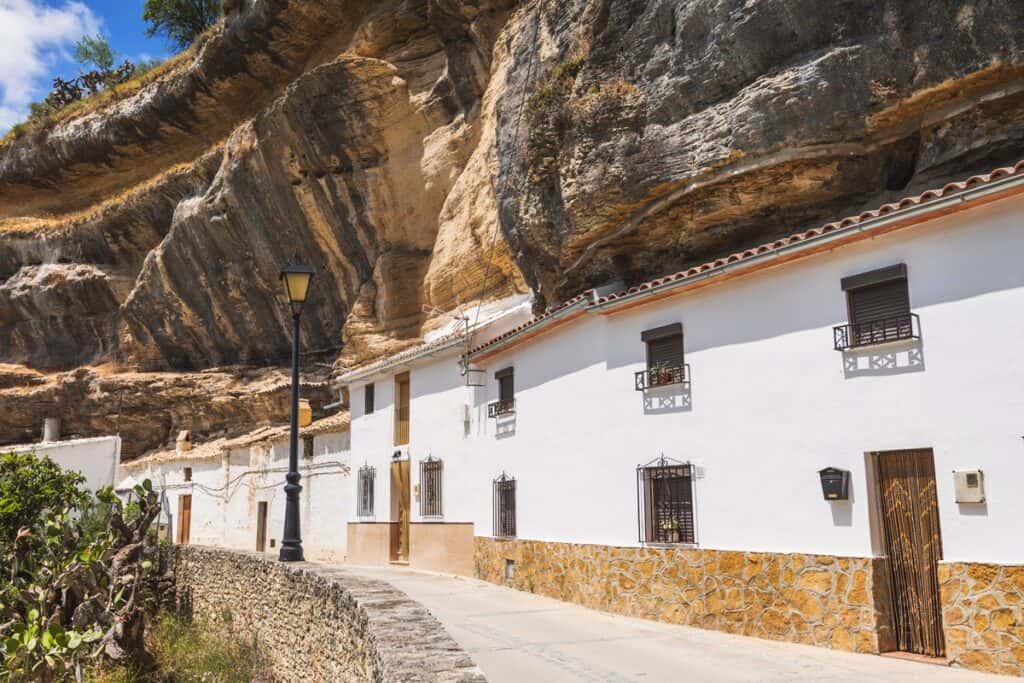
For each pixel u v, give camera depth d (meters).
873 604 9.84
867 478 10.14
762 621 11.10
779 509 11.12
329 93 28.69
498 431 18.17
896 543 9.95
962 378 9.33
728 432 11.95
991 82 11.57
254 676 14.68
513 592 16.38
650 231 15.52
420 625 8.23
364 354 28.73
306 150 29.91
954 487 9.23
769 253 11.22
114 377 38.41
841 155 12.97
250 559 16.36
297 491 15.27
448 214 26.38
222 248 34.28
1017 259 8.99
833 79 12.66
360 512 24.75
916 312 9.84
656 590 12.74
